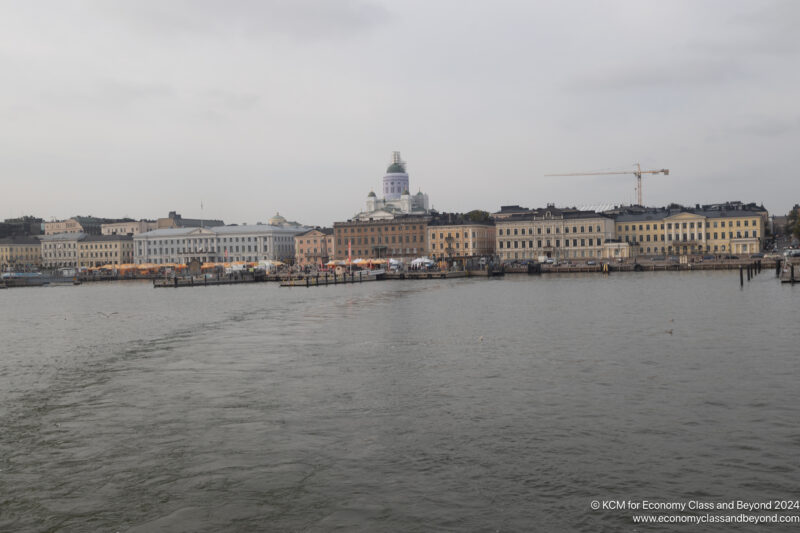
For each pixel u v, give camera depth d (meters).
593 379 38.97
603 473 24.70
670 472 24.67
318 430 30.39
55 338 63.97
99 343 59.50
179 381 41.28
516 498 22.92
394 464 26.09
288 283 153.12
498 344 52.94
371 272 181.75
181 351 53.38
